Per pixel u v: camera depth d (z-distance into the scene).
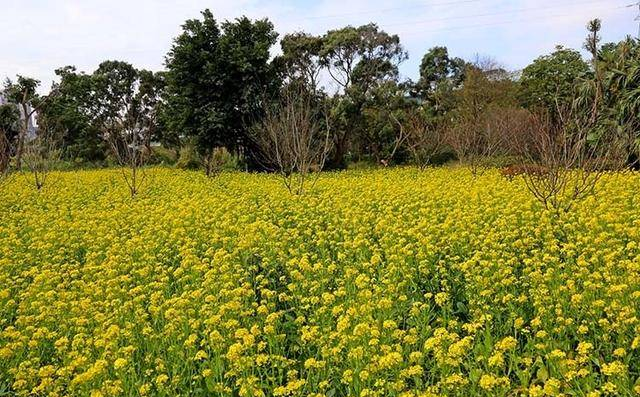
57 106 45.62
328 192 17.53
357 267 8.85
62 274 9.22
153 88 52.31
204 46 34.62
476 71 45.00
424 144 31.36
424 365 5.81
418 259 8.84
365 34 40.41
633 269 6.85
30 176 27.94
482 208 12.49
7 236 12.79
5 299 8.27
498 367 5.30
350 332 6.21
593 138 16.89
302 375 5.83
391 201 14.46
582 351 5.00
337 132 38.56
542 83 43.03
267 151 28.48
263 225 11.60
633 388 4.66
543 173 15.52
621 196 12.27
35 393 5.57
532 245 9.22
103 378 5.41
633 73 19.56
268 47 34.34
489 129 26.27
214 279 8.23
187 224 12.79
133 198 19.30
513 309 6.69
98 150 48.31
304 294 7.87
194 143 34.38
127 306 7.13
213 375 5.59
